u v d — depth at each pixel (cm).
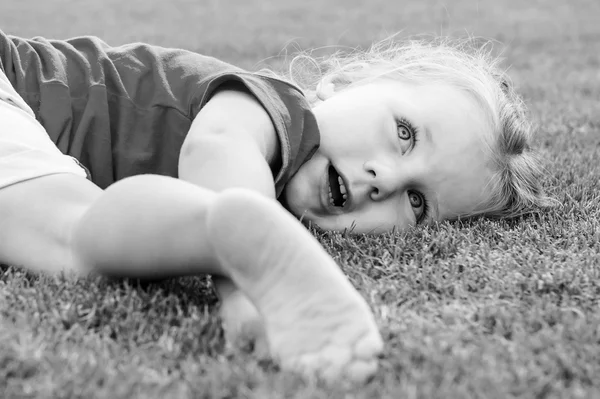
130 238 185
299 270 166
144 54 276
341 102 265
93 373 156
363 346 162
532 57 736
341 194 264
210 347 174
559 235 259
